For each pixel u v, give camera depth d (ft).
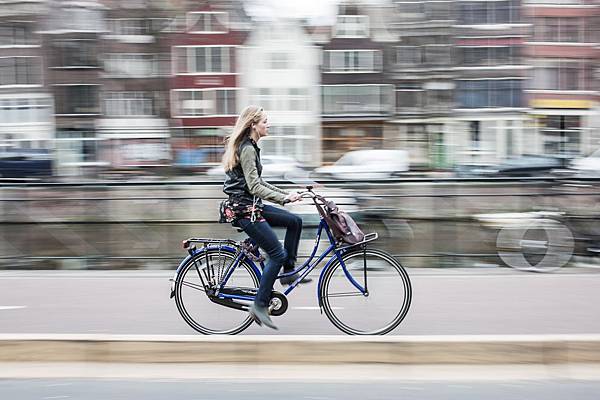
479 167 92.84
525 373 14.94
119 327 18.69
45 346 15.62
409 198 28.94
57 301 21.68
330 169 91.71
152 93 144.25
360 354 15.38
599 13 134.92
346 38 148.15
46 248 29.84
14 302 21.59
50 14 141.79
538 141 139.03
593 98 137.80
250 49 148.97
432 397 13.69
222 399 13.69
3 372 15.23
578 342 15.14
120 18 141.90
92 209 29.91
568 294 22.16
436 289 22.98
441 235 28.68
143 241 29.78
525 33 138.21
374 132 148.97
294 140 151.64
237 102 148.56
